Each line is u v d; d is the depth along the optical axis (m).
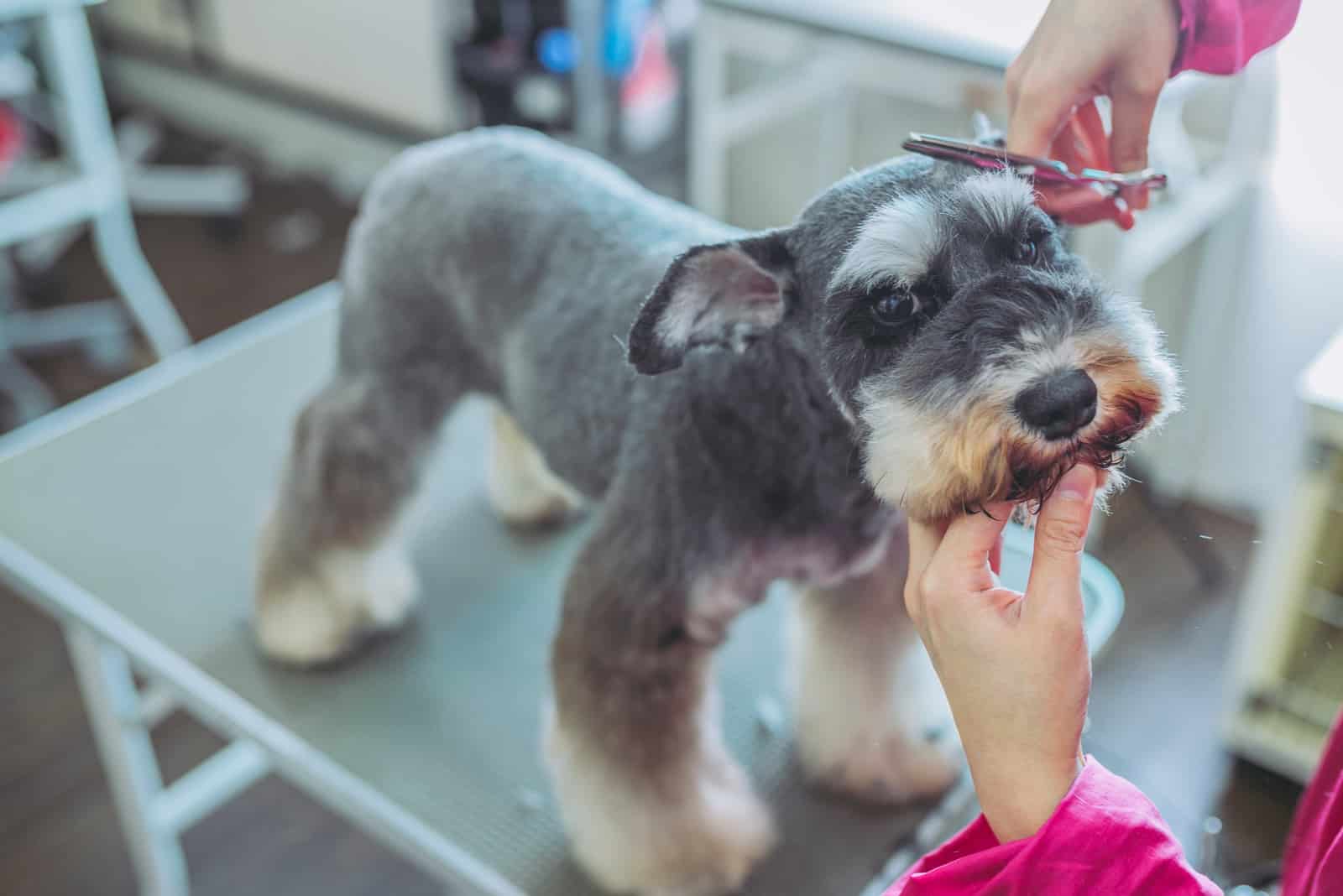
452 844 1.31
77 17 2.44
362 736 1.43
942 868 0.74
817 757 1.39
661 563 1.16
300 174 3.88
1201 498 2.60
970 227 0.90
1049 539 0.72
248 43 3.87
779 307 1.03
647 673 1.20
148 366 3.12
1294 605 1.92
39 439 1.83
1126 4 0.90
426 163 1.40
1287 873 0.90
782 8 2.33
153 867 1.90
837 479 1.10
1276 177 2.20
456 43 3.32
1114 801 0.69
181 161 3.93
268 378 1.94
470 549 1.67
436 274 1.36
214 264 3.51
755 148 2.99
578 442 1.26
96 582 1.60
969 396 0.83
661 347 0.97
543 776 1.38
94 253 3.52
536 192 1.31
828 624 1.35
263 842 2.12
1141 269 1.99
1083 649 0.71
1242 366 2.42
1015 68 0.97
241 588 1.61
